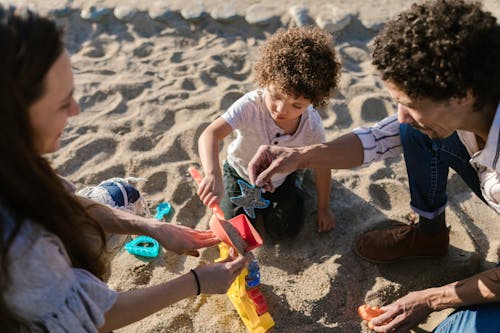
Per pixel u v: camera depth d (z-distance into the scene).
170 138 2.54
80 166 2.41
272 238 2.10
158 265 1.99
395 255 1.93
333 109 2.71
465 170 1.62
